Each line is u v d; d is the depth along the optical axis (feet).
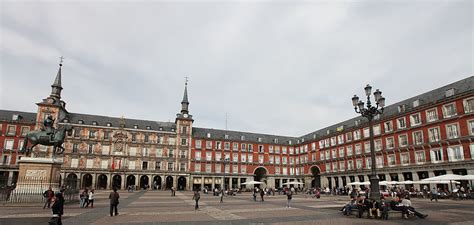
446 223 49.19
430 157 144.15
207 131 268.62
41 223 46.88
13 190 77.61
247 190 218.18
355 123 206.49
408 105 163.63
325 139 236.02
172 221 51.93
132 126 238.68
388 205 57.31
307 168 257.75
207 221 52.37
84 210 68.18
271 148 274.57
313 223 50.08
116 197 59.00
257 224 49.21
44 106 211.00
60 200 38.86
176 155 241.76
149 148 237.25
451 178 104.06
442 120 139.54
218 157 254.06
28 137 83.25
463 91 132.36
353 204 61.77
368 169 183.83
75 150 218.38
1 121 204.23
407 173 157.58
